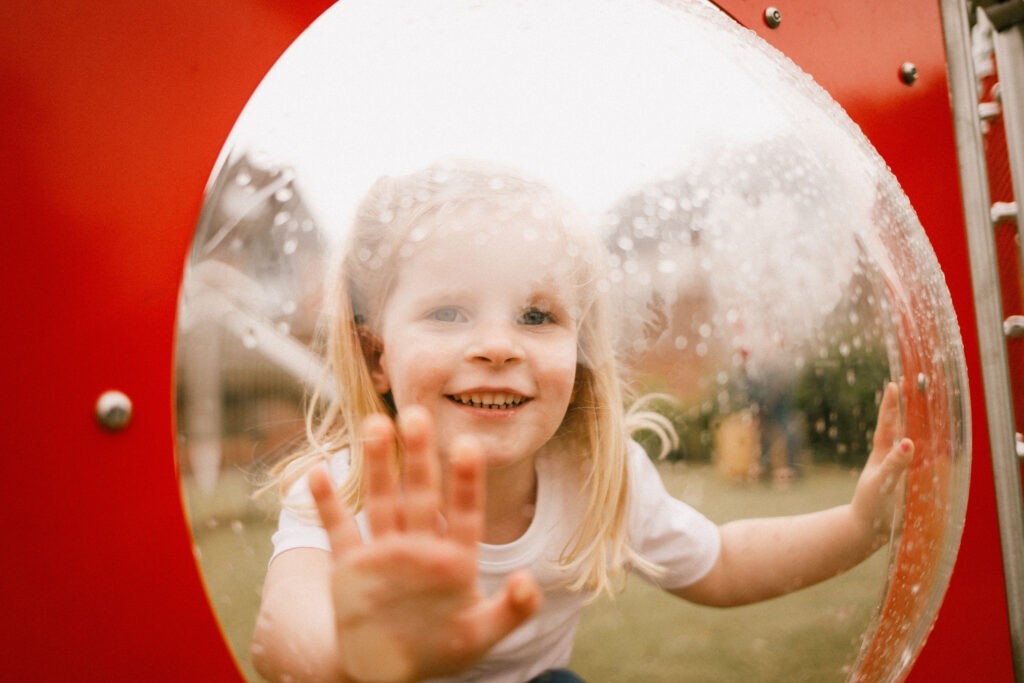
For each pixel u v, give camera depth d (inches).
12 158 20.6
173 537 21.2
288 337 21.0
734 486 23.1
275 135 23.0
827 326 24.9
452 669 17.0
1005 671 38.8
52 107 21.2
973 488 39.4
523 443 22.3
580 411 22.4
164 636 21.0
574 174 23.0
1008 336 42.8
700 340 22.8
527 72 25.1
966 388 34.8
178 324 21.7
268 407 21.0
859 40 40.1
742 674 23.8
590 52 26.5
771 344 23.6
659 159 24.1
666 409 22.5
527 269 22.1
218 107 23.5
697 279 23.0
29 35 21.2
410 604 16.5
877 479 25.5
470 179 22.5
